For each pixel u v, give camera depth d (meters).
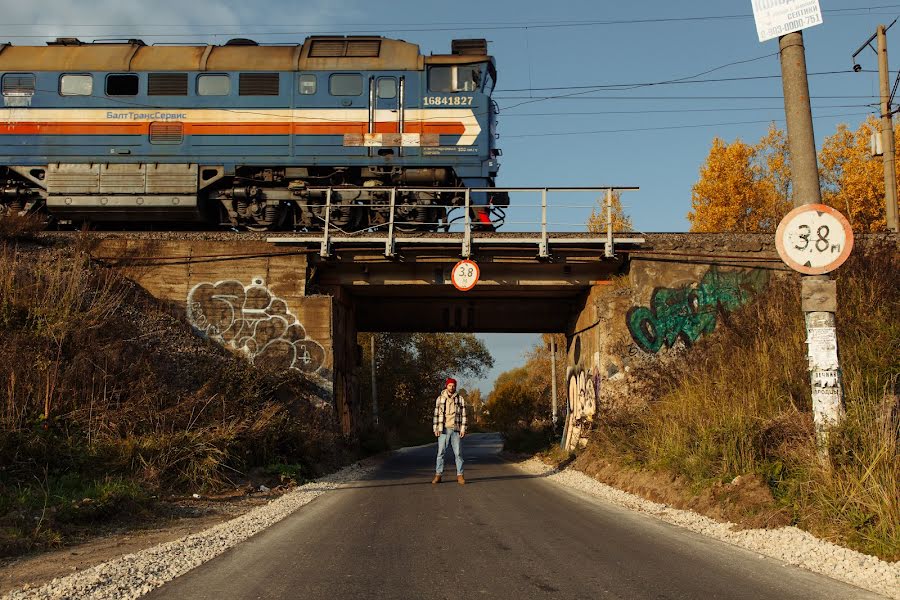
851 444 7.96
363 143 20.17
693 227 35.50
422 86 20.33
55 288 14.52
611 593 5.39
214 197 20.62
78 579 5.61
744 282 17.72
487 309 23.67
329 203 18.66
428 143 20.16
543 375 52.22
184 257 18.61
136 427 12.18
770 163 34.53
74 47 21.11
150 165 20.30
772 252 17.77
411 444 53.25
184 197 20.23
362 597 5.23
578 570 6.13
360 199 20.58
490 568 6.19
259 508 10.48
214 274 18.56
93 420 11.70
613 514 9.47
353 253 18.80
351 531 8.06
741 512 8.44
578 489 12.62
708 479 9.77
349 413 21.17
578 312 21.33
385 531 8.05
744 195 34.00
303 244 18.62
